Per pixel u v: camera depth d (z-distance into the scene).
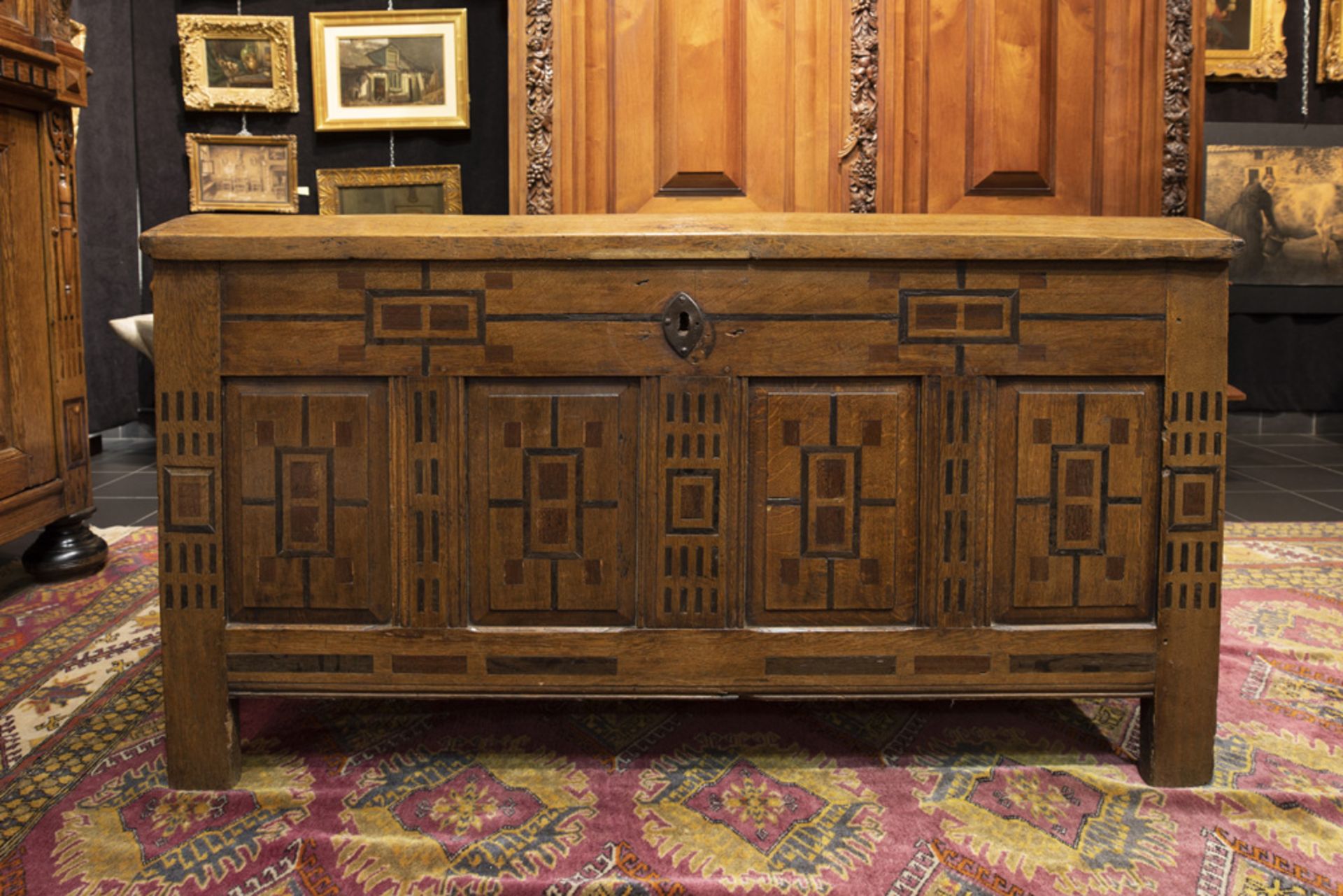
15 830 1.33
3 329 2.29
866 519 1.44
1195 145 3.52
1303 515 3.62
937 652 1.45
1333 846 1.29
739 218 1.48
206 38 4.64
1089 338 1.41
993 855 1.27
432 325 1.40
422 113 4.64
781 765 1.53
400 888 1.18
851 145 3.56
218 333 1.40
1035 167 3.56
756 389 1.43
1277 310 5.60
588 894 1.17
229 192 4.76
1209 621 1.43
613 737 1.63
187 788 1.44
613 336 1.41
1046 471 1.43
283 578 1.43
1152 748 1.45
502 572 1.44
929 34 3.56
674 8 3.59
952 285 1.41
